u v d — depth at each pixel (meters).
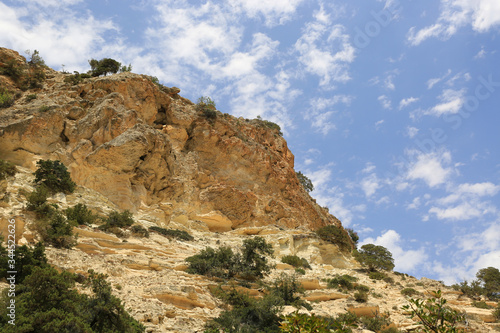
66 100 64.25
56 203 43.81
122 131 58.09
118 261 35.91
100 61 83.50
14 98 69.69
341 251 63.41
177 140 69.81
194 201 62.78
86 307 23.97
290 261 52.22
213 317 30.39
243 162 73.31
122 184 53.31
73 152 55.00
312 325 17.31
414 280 56.66
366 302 40.38
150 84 72.62
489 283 53.97
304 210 77.94
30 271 26.77
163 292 30.97
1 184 39.91
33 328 21.14
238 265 40.25
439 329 17.42
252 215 67.12
